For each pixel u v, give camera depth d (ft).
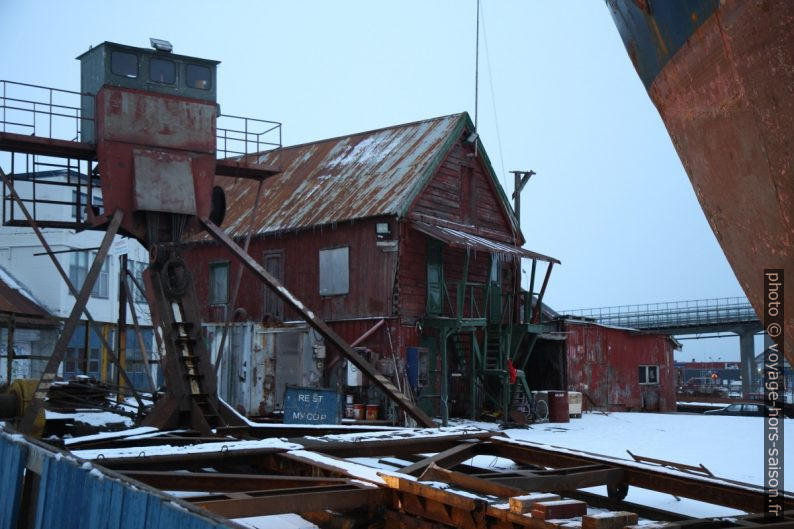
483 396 72.13
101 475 15.07
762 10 14.82
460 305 64.90
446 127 77.20
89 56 44.21
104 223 42.88
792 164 15.26
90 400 51.42
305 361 70.74
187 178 42.78
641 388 89.20
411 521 18.45
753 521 16.39
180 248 40.45
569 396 72.33
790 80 14.76
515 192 82.53
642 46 19.60
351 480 20.20
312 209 76.07
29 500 18.84
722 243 18.72
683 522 15.08
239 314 78.95
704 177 18.49
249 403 73.97
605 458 24.70
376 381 35.14
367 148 83.92
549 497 16.10
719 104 16.96
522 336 72.59
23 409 34.17
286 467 24.07
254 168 47.67
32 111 42.60
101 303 98.58
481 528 16.48
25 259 93.56
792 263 16.11
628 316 174.19
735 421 68.74
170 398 35.81
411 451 27.89
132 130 42.22
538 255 72.18
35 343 87.86
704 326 166.40
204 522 11.62
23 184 94.02
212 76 45.24
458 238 65.87
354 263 70.54
